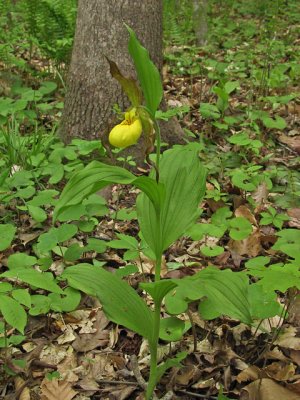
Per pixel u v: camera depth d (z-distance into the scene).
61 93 1.57
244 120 1.41
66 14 1.66
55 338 0.75
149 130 0.53
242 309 0.48
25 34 1.96
